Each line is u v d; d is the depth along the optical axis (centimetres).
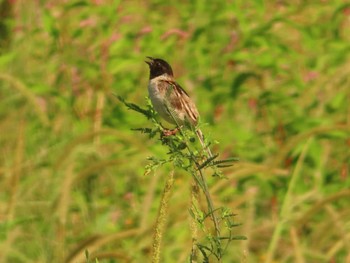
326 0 1672
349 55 1552
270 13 1686
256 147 1425
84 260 1034
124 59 1507
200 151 662
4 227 1209
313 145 1393
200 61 1545
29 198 1312
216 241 662
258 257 1257
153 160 657
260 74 1517
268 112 1486
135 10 1602
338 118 1494
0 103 1520
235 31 1554
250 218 1157
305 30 1540
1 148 1461
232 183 1334
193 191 666
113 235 1068
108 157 1377
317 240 1198
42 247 1227
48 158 1388
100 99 1504
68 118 1488
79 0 1573
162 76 1088
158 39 1557
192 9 1602
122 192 1361
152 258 681
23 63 1608
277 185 1360
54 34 1555
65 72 1550
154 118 687
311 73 1542
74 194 1322
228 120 1466
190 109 1009
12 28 1677
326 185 1409
